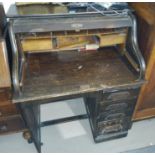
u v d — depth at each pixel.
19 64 1.08
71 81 1.09
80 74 1.13
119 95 1.16
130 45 1.16
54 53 1.29
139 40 1.19
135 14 1.17
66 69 1.17
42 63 1.21
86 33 1.11
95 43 1.24
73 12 1.06
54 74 1.13
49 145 1.49
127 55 1.23
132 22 1.08
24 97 0.98
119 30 1.14
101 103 1.19
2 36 0.95
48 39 1.10
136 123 1.64
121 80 1.10
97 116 1.28
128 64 1.20
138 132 1.58
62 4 1.15
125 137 1.54
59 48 1.19
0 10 1.04
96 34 1.12
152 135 1.56
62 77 1.11
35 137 1.30
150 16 1.02
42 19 1.01
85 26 1.02
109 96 1.15
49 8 1.11
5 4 1.15
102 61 1.23
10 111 1.19
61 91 1.02
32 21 0.99
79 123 1.64
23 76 1.10
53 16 1.01
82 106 1.80
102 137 1.47
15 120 1.26
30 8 1.11
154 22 1.00
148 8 1.04
